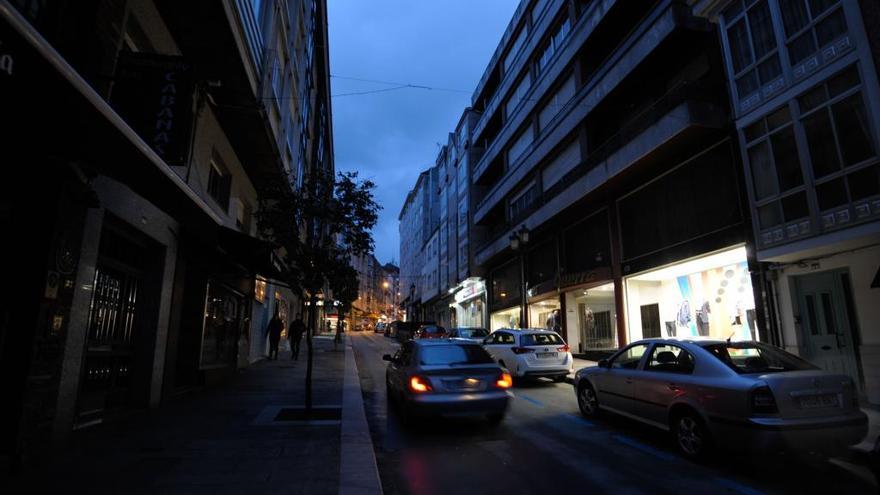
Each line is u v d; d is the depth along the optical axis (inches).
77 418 248.1
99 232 245.3
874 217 321.7
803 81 373.7
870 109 325.1
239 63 367.9
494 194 1163.3
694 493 190.4
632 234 644.1
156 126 223.5
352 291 368.2
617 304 663.1
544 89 877.8
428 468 221.9
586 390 333.4
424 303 2324.1
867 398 345.4
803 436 199.5
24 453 186.4
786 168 389.4
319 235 354.9
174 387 379.6
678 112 496.4
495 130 1273.4
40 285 194.5
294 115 821.2
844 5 345.4
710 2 464.1
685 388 238.7
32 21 179.3
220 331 478.0
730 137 468.8
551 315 933.2
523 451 250.7
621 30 698.8
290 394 393.1
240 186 552.1
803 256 390.6
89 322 258.4
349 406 335.0
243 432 257.0
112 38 234.2
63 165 195.0
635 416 277.3
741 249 468.4
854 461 229.5
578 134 767.1
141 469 190.4
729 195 479.5
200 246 397.1
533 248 989.8
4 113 146.1
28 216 196.9
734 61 444.1
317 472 191.3
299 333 746.8
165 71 228.8
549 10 885.8
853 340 362.6
